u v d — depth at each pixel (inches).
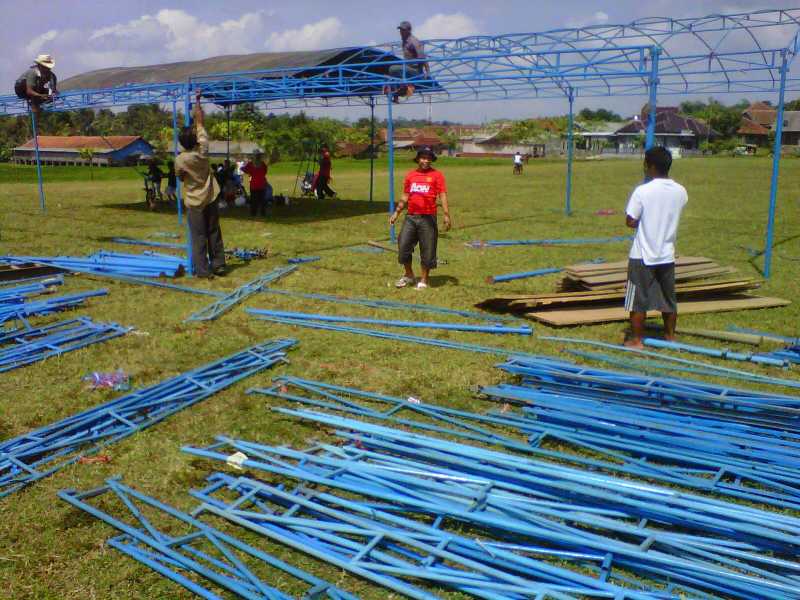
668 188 286.7
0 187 1306.6
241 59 768.3
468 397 248.4
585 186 1275.8
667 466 191.0
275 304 384.5
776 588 131.2
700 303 371.9
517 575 144.7
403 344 312.0
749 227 682.8
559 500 161.9
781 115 436.8
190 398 247.4
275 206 909.8
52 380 268.1
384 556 149.0
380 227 699.4
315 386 257.0
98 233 657.6
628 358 285.6
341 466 179.6
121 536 164.4
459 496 162.6
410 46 537.3
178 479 191.3
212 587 147.5
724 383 257.8
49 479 192.1
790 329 331.3
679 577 140.5
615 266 388.8
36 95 602.9
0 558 156.3
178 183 705.6
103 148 2330.2
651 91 428.5
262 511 172.6
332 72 681.0
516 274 450.9
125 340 319.0
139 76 800.9
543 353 298.2
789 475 176.9
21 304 369.1
